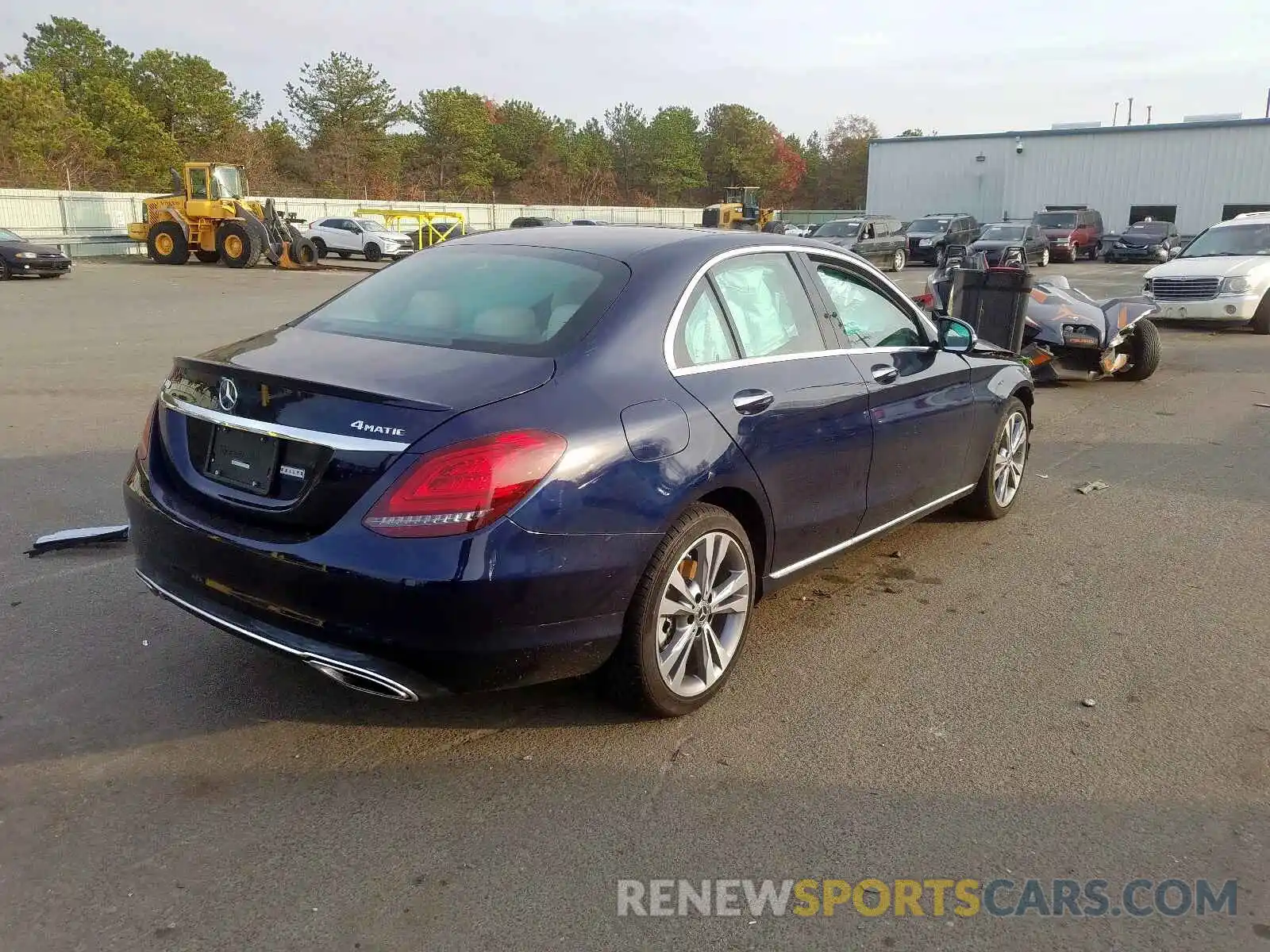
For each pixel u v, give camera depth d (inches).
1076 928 102.4
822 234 1283.2
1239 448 319.6
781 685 154.4
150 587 137.6
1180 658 166.1
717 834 116.6
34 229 1441.9
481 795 123.3
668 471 128.8
